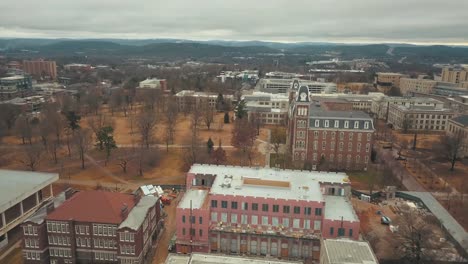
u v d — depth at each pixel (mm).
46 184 114500
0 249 96375
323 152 157750
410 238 87312
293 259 90812
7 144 182500
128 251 85062
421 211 115000
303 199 90750
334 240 75125
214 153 150250
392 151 182125
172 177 144500
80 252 89438
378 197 126625
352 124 153000
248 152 167625
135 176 144750
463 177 146500
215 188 96500
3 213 97500
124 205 92125
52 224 87938
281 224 92000
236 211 92562
